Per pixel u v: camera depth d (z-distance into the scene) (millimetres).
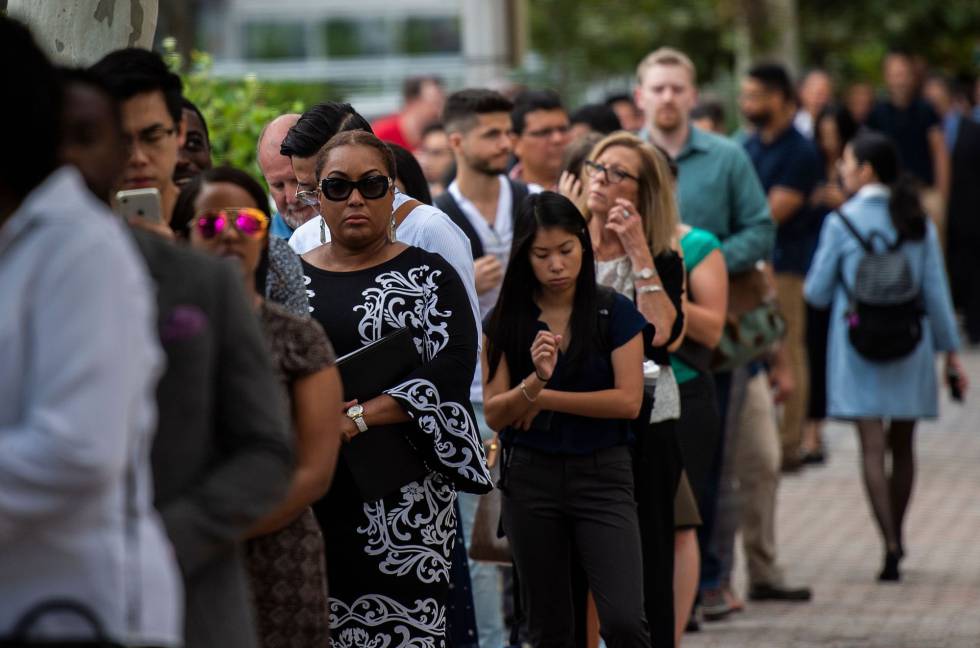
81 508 7789
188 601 9133
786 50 54531
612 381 15289
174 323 8883
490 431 17859
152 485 8852
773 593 22500
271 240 11914
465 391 13641
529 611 15484
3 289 7684
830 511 28719
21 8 13734
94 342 7645
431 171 31578
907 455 24656
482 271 18828
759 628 20766
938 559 24922
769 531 22469
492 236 19547
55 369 7613
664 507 16156
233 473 8977
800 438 31797
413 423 13430
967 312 46500
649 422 15766
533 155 22703
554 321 15406
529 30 61250
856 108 45844
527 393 14898
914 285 24375
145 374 7949
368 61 73625
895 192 24766
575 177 17906
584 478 15109
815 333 32188
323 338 10719
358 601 13625
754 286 21625
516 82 60594
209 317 9047
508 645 17203
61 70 8664
